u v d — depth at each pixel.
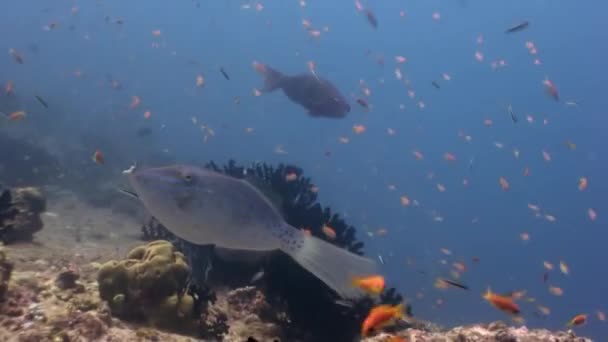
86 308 1.34
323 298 1.78
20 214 2.22
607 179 19.41
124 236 2.93
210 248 2.05
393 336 1.20
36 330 1.16
